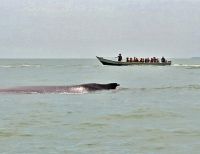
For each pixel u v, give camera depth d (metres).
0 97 92.25
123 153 42.03
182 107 78.62
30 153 41.78
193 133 51.66
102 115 67.81
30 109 74.88
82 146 44.75
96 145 45.34
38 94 97.56
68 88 103.06
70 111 72.44
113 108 77.00
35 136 49.88
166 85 134.25
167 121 61.31
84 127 56.19
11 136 50.00
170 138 48.84
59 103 83.62
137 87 124.75
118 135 50.66
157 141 47.31
